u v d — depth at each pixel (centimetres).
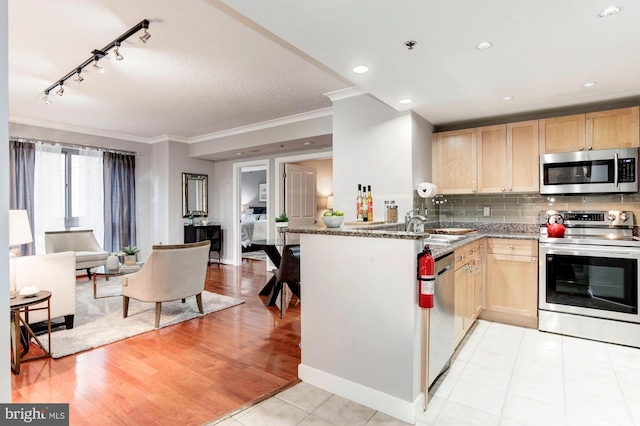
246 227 882
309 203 656
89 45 284
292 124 509
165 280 340
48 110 470
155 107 455
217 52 296
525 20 186
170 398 216
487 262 356
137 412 201
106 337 309
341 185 390
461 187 392
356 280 214
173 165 647
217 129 588
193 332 328
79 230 546
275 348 291
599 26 192
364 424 192
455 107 344
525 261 337
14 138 502
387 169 361
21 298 262
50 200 538
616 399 213
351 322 216
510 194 397
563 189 337
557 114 362
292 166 618
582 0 168
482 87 288
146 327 336
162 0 223
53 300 312
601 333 300
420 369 204
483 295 358
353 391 214
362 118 377
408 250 195
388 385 202
